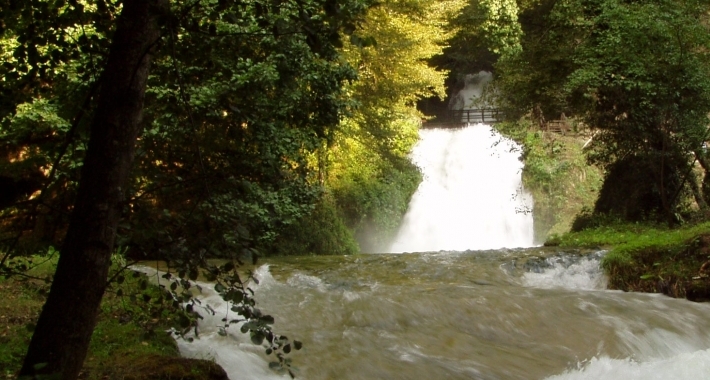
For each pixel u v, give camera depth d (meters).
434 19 23.02
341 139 20.52
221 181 4.61
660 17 15.69
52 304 4.25
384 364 7.77
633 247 12.66
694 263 11.86
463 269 12.66
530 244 27.91
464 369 7.81
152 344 6.99
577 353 8.66
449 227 28.59
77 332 4.23
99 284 4.31
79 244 4.29
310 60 11.67
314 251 18.84
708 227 12.88
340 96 15.22
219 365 6.48
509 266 12.85
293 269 12.75
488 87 22.23
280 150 11.36
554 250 13.97
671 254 12.19
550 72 19.66
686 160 17.41
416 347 8.43
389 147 23.08
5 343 6.81
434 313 9.58
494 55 38.50
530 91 20.22
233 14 4.61
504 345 8.90
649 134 17.14
